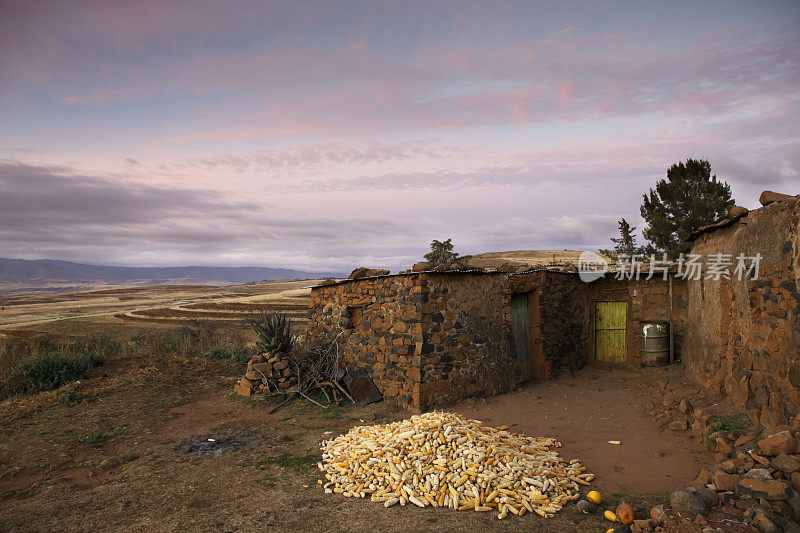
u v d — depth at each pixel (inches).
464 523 186.5
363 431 285.0
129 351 613.3
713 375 355.3
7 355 526.6
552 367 490.9
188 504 212.1
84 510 207.9
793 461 168.2
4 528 191.8
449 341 387.5
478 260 2190.0
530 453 249.9
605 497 208.2
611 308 573.0
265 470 252.2
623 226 862.5
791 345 229.1
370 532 180.9
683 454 253.4
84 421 349.4
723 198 732.7
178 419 358.3
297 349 471.2
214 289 6412.4
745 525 152.8
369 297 425.7
